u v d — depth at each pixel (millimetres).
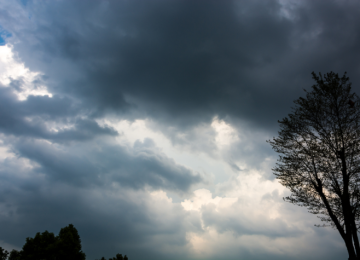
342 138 19922
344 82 20688
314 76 22031
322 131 21047
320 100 21297
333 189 19734
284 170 22453
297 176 21781
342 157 19562
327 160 20469
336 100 20672
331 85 20734
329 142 20438
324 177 20531
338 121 20422
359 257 16922
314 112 21328
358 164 19422
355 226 17844
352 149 19578
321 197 20000
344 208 18562
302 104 22109
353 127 20000
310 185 21062
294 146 22547
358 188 18922
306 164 21391
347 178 19094
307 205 21266
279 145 23453
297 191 21812
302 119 22047
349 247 17484
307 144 21688
